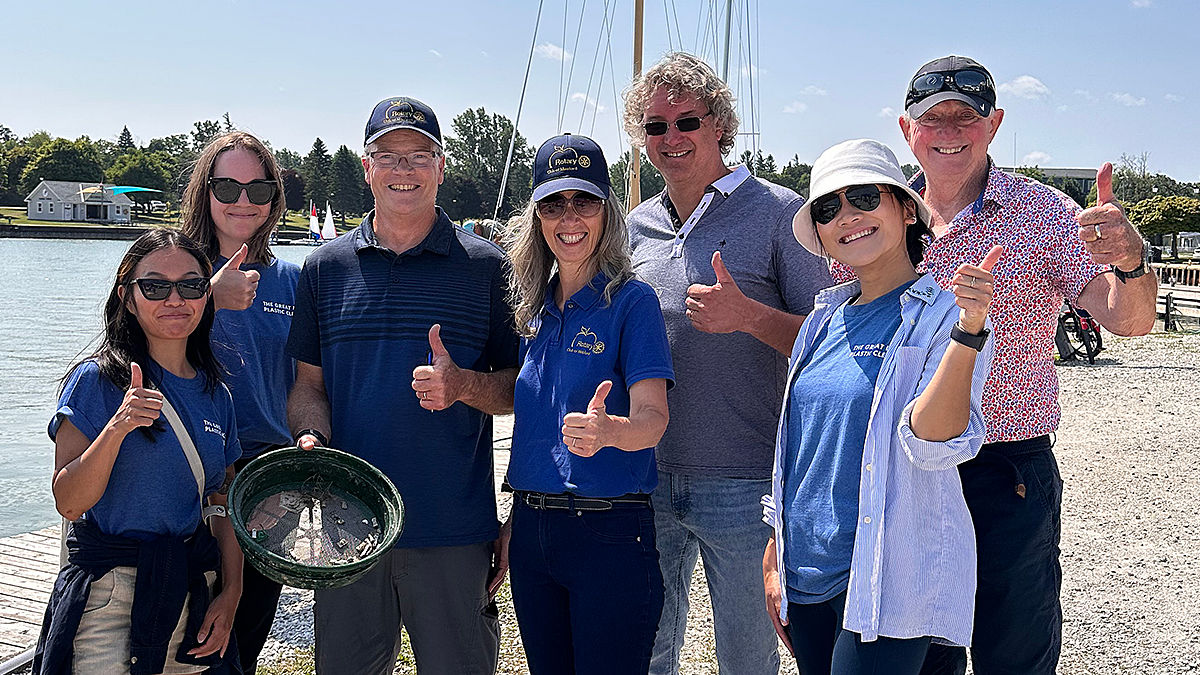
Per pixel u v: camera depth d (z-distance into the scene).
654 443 2.94
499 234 3.55
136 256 3.02
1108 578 5.71
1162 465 8.34
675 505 3.53
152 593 2.89
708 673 4.48
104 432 2.77
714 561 3.53
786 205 3.47
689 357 3.47
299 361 3.51
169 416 3.03
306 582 2.81
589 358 3.07
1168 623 5.06
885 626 2.54
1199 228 41.50
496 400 3.28
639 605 3.02
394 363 3.30
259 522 3.02
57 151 108.25
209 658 3.09
